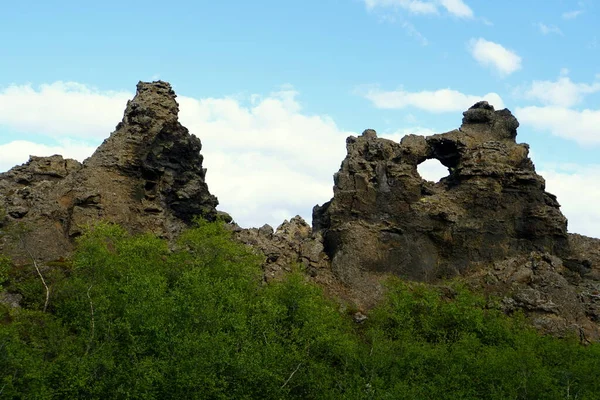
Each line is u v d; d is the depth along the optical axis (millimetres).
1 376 63594
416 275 103750
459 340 86562
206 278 80750
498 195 109000
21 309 74188
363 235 103875
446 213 106438
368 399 72625
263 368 71625
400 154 111125
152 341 72625
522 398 78000
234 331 77062
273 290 86875
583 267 109000
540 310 97125
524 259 105625
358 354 80125
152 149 100312
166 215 99562
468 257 105875
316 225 115750
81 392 66062
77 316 74750
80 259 79750
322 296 93750
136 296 75250
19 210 91438
